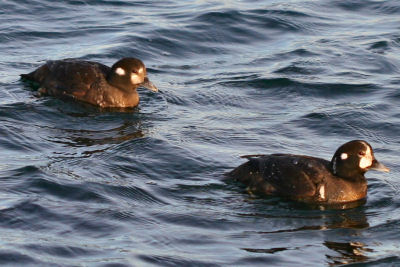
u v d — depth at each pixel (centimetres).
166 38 2175
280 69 1994
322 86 1888
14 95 1742
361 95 1852
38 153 1445
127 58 1745
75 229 1162
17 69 1933
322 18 2367
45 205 1223
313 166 1333
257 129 1638
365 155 1323
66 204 1237
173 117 1698
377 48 2150
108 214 1212
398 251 1147
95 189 1293
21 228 1153
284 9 2388
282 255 1120
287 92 1859
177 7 2427
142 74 1748
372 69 2022
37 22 2266
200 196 1307
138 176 1369
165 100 1794
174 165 1423
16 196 1246
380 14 2420
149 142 1517
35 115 1644
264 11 2369
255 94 1850
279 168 1334
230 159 1463
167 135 1570
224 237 1170
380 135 1636
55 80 1762
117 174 1367
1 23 2230
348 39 2214
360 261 1114
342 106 1772
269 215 1254
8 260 1059
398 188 1379
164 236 1157
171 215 1230
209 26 2259
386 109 1758
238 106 1781
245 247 1141
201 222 1213
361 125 1672
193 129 1619
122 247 1113
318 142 1585
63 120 1638
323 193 1312
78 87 1738
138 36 2167
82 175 1345
